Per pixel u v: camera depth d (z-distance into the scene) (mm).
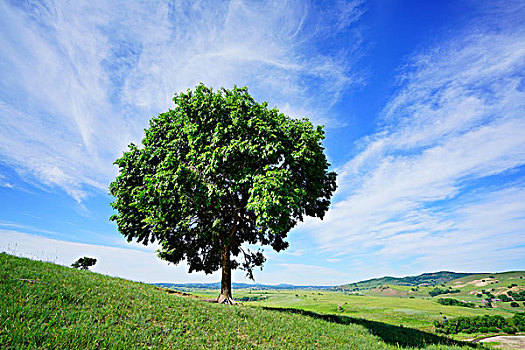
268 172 13234
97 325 7129
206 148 14547
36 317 6738
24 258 12969
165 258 19500
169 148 16641
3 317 6289
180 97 17391
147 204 15984
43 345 5605
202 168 14703
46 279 9773
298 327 11812
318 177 17281
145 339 7074
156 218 16234
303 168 15602
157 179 14672
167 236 17984
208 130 15781
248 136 14695
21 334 5746
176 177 13898
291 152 15344
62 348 5727
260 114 15625
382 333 14555
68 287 9453
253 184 13445
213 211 16734
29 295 7840
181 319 9383
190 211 16406
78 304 8281
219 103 16391
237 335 9234
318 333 11570
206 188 14266
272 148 13898
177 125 17000
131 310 9008
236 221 17953
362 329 14453
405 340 13805
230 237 17188
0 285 7973
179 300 12336
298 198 13922
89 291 9781
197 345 7531
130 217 18281
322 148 16984
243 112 15828
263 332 10086
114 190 18359
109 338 6504
